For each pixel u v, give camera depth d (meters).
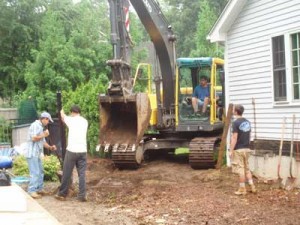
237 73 13.76
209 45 31.55
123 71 13.10
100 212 9.28
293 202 9.43
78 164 10.30
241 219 8.31
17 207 3.13
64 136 11.14
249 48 13.28
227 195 10.30
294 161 10.92
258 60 12.98
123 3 13.12
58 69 22.91
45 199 10.41
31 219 2.93
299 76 11.71
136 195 10.83
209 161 13.98
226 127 13.53
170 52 15.59
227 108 14.13
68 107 18.20
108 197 10.77
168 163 15.77
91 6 30.64
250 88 13.30
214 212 8.83
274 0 12.30
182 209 9.20
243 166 10.32
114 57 12.78
